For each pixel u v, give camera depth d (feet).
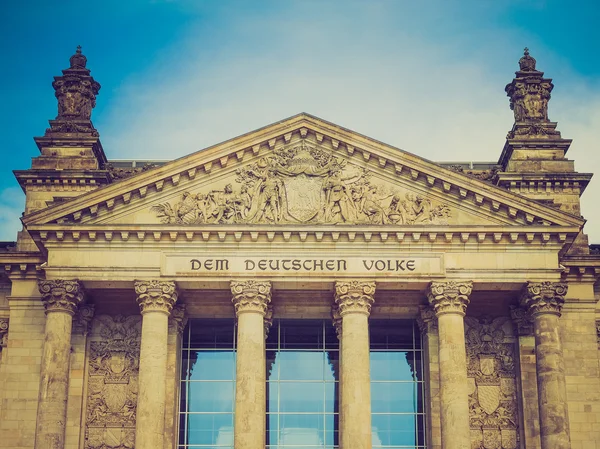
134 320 276.82
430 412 268.82
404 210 263.08
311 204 263.08
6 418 268.00
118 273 258.57
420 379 277.64
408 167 264.11
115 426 268.62
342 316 258.98
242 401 250.16
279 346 279.49
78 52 305.12
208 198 263.49
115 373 272.72
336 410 275.39
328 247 260.42
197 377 277.64
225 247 260.42
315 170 265.13
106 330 275.80
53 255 259.39
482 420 270.67
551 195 292.40
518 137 298.76
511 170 295.89
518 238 260.62
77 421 265.95
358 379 252.21
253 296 256.73
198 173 264.72
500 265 260.01
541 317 258.57
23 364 271.49
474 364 275.18
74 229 258.57
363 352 254.68
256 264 259.19
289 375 277.64
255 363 253.03
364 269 259.19
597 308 281.95
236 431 248.73
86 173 288.51
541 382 254.88
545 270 259.80
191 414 274.77
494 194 261.24
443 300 257.96
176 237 259.80
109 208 261.44
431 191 264.93
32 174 288.92
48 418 249.55
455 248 261.03
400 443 273.33
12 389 269.85
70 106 300.20
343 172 265.95
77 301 260.01
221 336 280.92
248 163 266.36
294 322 281.74
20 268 275.59
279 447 271.90
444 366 254.06
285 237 259.39
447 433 249.55
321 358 279.28
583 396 271.28
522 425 268.21
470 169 312.50
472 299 274.98
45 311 259.39
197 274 258.37
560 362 255.50
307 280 258.78
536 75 304.91
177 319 271.90
